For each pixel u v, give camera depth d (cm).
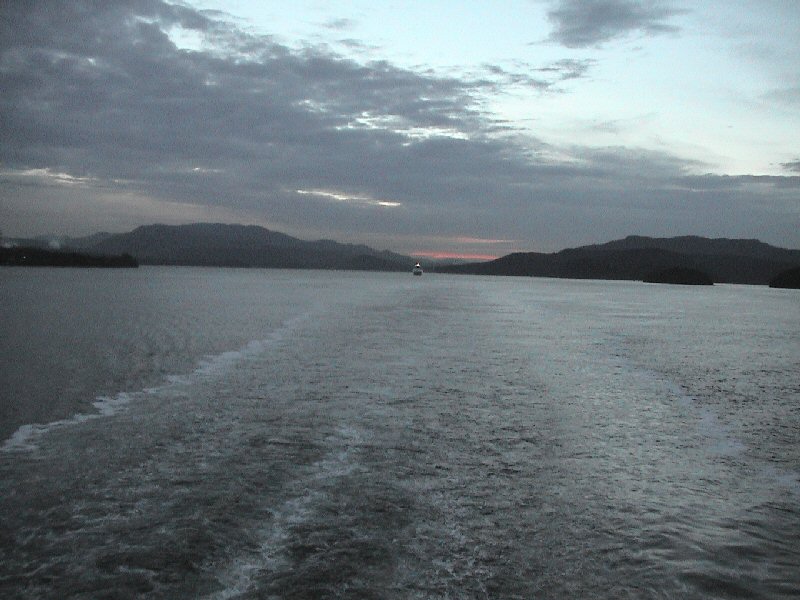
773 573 720
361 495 924
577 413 1492
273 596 643
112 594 642
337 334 3064
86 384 1691
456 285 13975
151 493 915
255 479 982
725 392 1805
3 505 863
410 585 671
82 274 13988
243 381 1783
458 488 966
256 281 12938
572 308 5900
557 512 882
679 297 9681
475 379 1900
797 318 5150
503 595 657
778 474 1077
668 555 757
